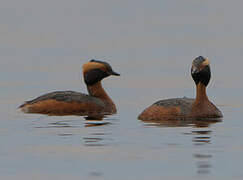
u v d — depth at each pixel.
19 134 20.12
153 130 20.34
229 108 25.81
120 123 22.00
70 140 19.03
